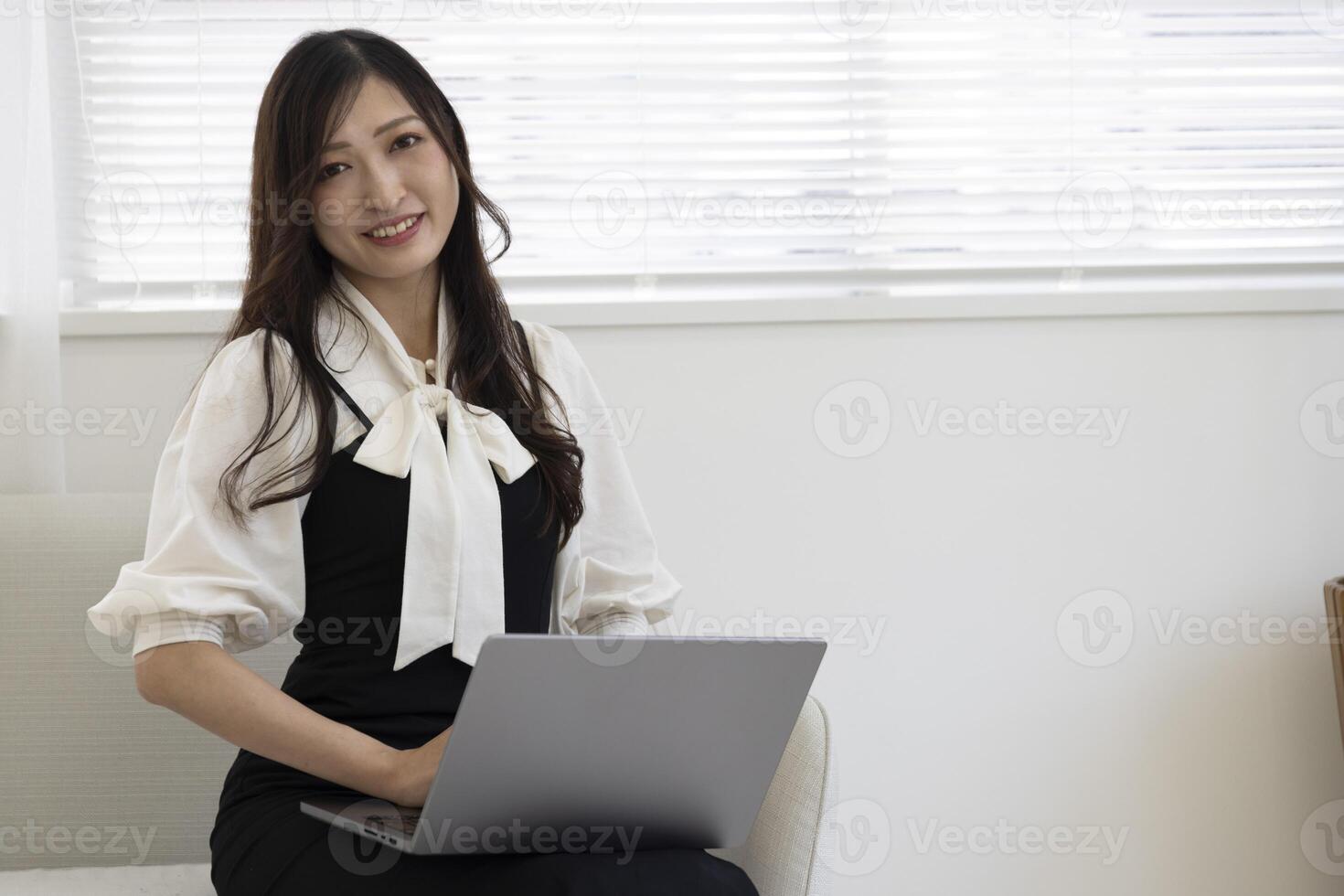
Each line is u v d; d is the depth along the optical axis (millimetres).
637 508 1530
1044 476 1889
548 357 1510
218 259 1847
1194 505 1903
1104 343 1895
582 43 1882
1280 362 1909
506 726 981
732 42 1899
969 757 1874
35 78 1711
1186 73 1941
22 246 1707
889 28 1909
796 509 1863
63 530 1593
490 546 1304
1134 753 1890
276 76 1372
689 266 1898
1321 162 1953
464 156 1457
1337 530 1909
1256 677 1900
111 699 1562
